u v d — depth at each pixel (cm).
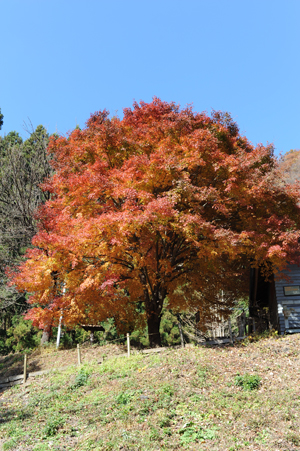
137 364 1591
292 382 1161
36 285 1825
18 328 3008
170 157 1609
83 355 2050
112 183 1639
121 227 1504
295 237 1612
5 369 2084
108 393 1318
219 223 1959
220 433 934
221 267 2217
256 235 1664
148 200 1622
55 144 2039
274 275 1819
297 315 1759
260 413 998
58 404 1331
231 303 2433
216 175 1812
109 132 1823
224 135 1902
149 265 1906
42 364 2012
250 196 1709
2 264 2859
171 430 975
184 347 1709
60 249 1738
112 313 2123
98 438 998
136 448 908
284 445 852
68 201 1830
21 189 2936
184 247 2002
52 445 1022
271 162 1847
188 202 1684
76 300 1873
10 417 1302
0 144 3916
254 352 1482
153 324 1988
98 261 1828
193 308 2395
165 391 1201
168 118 1859
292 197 1778
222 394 1142
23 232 2895
